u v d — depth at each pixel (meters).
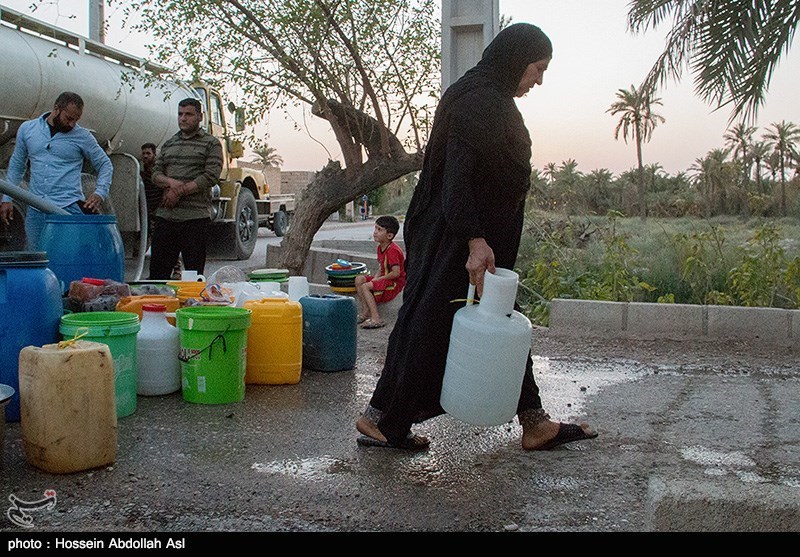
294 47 8.91
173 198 7.39
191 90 12.60
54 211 5.99
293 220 9.80
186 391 4.71
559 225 12.85
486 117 3.43
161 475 3.50
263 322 5.11
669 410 4.77
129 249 10.27
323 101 8.96
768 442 4.14
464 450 3.94
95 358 3.51
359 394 4.98
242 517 3.08
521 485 3.47
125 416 4.39
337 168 9.71
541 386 5.36
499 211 3.59
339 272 7.79
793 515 2.54
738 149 57.31
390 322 7.58
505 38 3.57
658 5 11.23
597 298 8.59
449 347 3.53
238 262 14.86
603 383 5.46
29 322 4.20
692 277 9.43
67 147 6.80
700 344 6.80
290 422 4.34
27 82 8.37
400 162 9.52
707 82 10.34
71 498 3.23
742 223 28.42
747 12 9.84
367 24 8.73
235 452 3.83
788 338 6.78
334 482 3.46
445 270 3.52
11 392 3.55
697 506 2.60
